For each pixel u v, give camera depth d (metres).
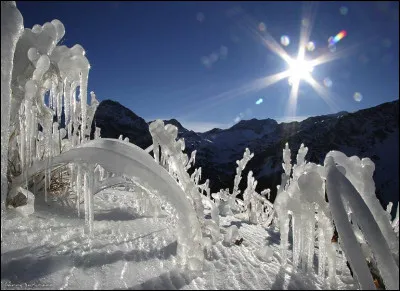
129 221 3.26
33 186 3.37
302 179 2.40
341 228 2.10
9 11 2.28
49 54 3.06
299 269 2.48
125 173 2.49
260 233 3.87
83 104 3.31
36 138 3.29
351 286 2.21
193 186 2.96
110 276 1.95
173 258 2.39
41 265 1.96
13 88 2.81
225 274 2.24
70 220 2.93
